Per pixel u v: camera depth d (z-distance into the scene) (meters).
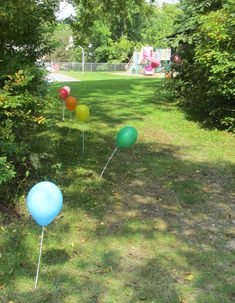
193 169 7.77
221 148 9.28
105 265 4.38
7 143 5.11
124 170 7.45
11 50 6.30
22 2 5.31
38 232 4.91
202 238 5.08
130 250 4.71
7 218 5.21
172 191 6.59
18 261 4.31
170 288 4.02
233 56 9.77
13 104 4.93
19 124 5.65
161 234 5.12
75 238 4.91
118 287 4.01
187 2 14.13
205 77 11.63
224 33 9.89
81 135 9.52
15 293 3.86
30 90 5.84
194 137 10.23
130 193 6.40
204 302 3.83
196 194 6.51
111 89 19.19
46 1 6.53
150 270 4.32
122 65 54.16
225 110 10.80
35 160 5.90
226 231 5.31
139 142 9.53
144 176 7.23
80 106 8.12
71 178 6.75
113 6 9.59
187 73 13.55
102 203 5.93
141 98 15.98
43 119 5.52
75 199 5.94
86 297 3.84
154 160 8.20
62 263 4.36
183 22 13.75
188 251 4.74
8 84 5.23
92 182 6.66
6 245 4.57
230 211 5.93
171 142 9.72
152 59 41.72
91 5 9.27
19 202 5.52
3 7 5.17
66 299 3.80
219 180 7.22
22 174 6.16
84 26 9.36
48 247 4.64
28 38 6.38
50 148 7.23
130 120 11.73
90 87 20.06
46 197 3.84
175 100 15.22
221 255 4.69
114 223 5.36
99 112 12.64
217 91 10.23
